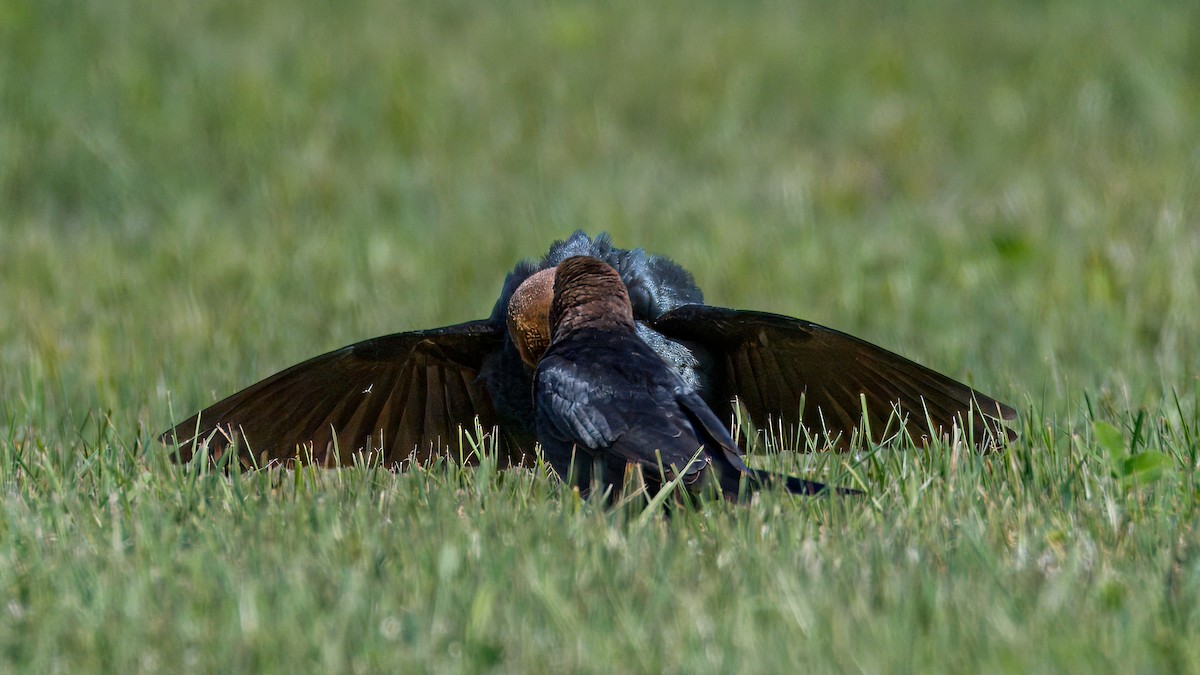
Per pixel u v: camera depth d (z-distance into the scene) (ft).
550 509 25.89
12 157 65.57
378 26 85.10
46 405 36.70
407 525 25.12
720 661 19.69
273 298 48.47
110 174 65.05
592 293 27.43
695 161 69.77
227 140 67.82
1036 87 76.33
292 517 25.54
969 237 53.47
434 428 30.63
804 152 70.03
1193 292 44.37
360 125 70.95
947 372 39.01
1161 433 30.17
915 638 20.07
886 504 26.30
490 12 90.43
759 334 28.66
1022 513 25.13
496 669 19.61
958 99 75.46
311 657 19.95
